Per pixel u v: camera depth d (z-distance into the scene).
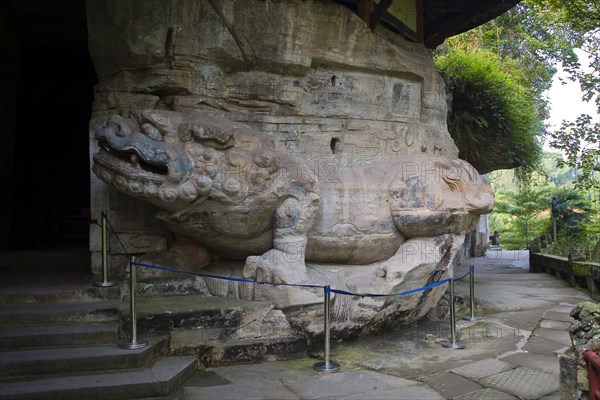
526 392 3.90
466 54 12.18
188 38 5.34
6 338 3.92
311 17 5.81
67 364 3.74
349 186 5.50
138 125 4.70
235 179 4.77
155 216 5.13
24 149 8.91
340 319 5.05
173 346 4.30
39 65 8.92
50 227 8.67
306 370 4.36
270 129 5.82
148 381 3.63
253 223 5.03
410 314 5.59
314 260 5.61
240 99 5.68
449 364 4.56
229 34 5.46
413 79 6.94
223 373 4.22
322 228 5.37
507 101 11.88
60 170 9.05
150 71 5.36
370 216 5.47
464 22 8.99
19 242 8.34
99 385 3.52
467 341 5.32
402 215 5.46
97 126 5.38
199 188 4.64
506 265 14.59
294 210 4.96
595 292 8.63
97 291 4.68
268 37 5.59
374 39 6.37
